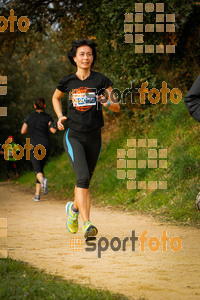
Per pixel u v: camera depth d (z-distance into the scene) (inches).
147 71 450.6
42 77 1145.4
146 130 445.7
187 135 379.6
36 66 1091.3
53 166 663.1
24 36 597.3
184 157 334.6
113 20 447.2
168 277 140.6
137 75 459.2
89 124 182.7
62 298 110.7
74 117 183.6
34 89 1135.6
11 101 1123.3
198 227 248.5
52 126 392.8
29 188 639.1
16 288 118.5
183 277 140.6
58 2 567.5
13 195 530.0
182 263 160.9
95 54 187.9
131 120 478.6
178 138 387.5
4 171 1128.8
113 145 492.1
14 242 206.1
